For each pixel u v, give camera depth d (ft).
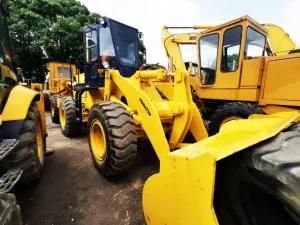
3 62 7.87
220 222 3.56
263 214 3.51
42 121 10.86
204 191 3.24
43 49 46.34
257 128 4.15
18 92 7.83
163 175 4.00
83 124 18.76
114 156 9.09
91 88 13.91
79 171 11.00
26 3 47.60
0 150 5.93
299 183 2.77
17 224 4.03
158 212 4.19
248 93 14.94
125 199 8.57
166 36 20.21
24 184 8.63
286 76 13.23
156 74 11.06
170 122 10.65
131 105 10.15
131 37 13.48
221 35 16.35
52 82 33.71
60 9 49.49
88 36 14.35
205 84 18.20
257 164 3.33
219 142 3.87
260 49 16.85
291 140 3.66
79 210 7.91
